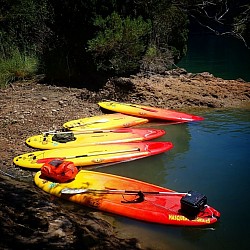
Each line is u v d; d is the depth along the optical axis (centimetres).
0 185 477
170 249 385
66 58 998
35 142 617
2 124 689
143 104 838
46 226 381
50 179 500
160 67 1071
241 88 920
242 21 1148
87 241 363
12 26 1113
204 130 701
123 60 945
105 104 800
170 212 425
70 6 940
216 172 544
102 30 924
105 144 613
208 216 421
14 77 982
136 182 489
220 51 1616
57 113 756
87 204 452
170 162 575
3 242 331
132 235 403
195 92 896
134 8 987
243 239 400
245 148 619
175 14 1113
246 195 483
